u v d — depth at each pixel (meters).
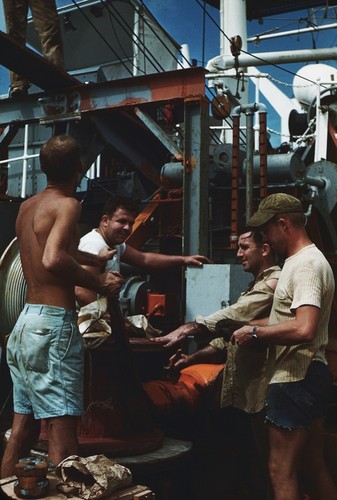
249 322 3.73
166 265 4.70
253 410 3.58
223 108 7.73
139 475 3.59
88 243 4.07
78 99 6.34
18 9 7.50
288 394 3.11
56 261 2.92
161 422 4.44
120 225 4.17
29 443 3.25
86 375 3.77
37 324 3.07
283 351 3.15
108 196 7.88
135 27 10.95
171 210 6.24
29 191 7.71
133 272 5.96
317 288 3.05
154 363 4.61
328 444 4.50
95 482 2.59
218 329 3.71
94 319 3.66
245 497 4.36
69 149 3.24
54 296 3.11
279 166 5.96
